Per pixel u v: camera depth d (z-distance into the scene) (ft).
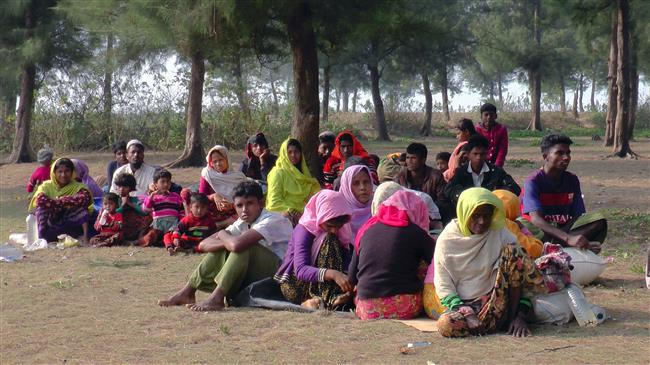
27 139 87.66
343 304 21.43
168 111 102.99
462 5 145.28
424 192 28.76
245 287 22.54
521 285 18.53
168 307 22.25
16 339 18.90
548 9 83.20
